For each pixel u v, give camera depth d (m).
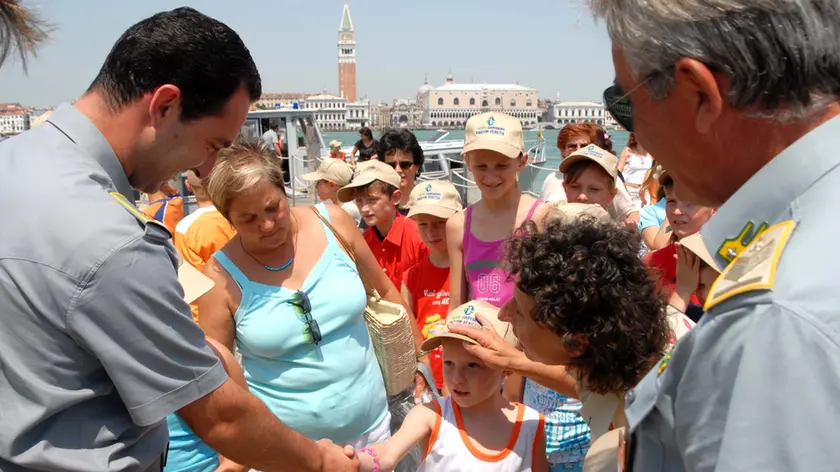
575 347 1.59
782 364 0.78
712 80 0.92
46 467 1.35
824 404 0.75
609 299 1.53
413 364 3.08
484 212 3.24
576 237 1.66
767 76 0.88
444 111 117.44
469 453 2.22
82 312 1.30
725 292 0.89
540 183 13.38
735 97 0.91
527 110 117.81
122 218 1.36
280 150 11.94
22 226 1.31
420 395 3.16
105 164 1.46
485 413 2.29
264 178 2.41
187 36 1.48
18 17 1.47
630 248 1.66
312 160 12.34
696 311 2.63
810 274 0.81
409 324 3.05
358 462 2.02
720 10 0.89
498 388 2.33
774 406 0.78
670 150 1.03
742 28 0.88
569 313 1.55
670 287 2.57
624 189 4.78
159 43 1.46
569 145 5.26
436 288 3.65
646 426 1.06
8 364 1.32
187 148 1.57
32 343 1.32
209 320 2.61
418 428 2.27
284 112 12.49
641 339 1.55
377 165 4.27
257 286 2.61
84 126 1.45
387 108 141.12
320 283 2.65
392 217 4.31
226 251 2.69
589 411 1.77
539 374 2.11
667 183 3.13
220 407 1.56
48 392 1.33
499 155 3.08
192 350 1.48
